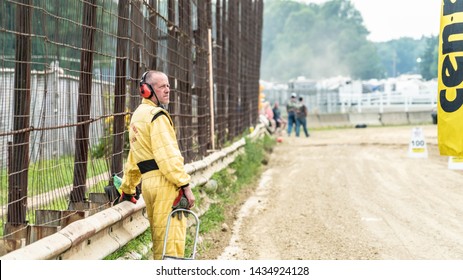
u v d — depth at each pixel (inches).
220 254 661.9
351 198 994.7
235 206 940.6
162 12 746.8
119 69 568.4
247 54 1760.6
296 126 2561.5
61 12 468.1
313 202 968.9
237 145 1300.4
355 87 4761.3
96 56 550.9
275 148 1939.0
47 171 491.5
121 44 568.4
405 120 3619.6
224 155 1101.1
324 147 1941.4
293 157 1663.4
